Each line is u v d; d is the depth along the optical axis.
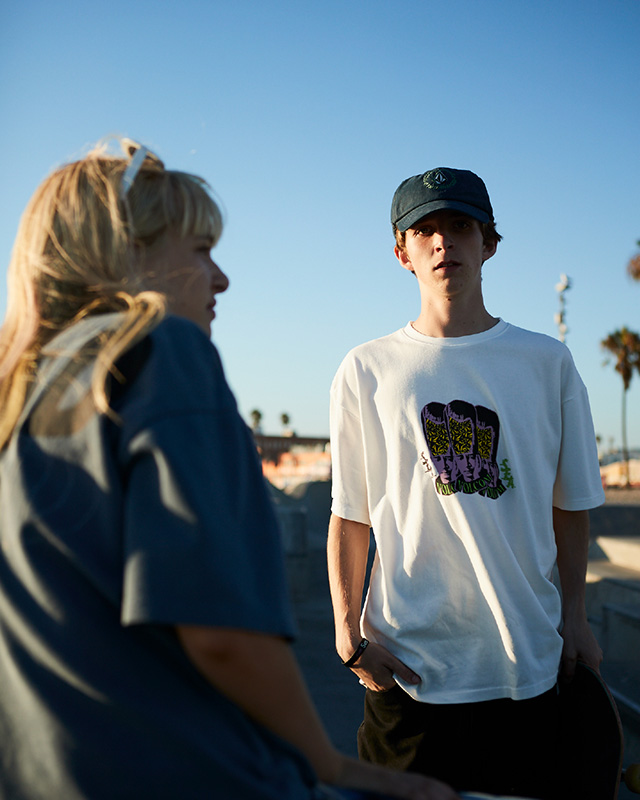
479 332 2.13
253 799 0.87
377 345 2.22
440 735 1.92
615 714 1.89
